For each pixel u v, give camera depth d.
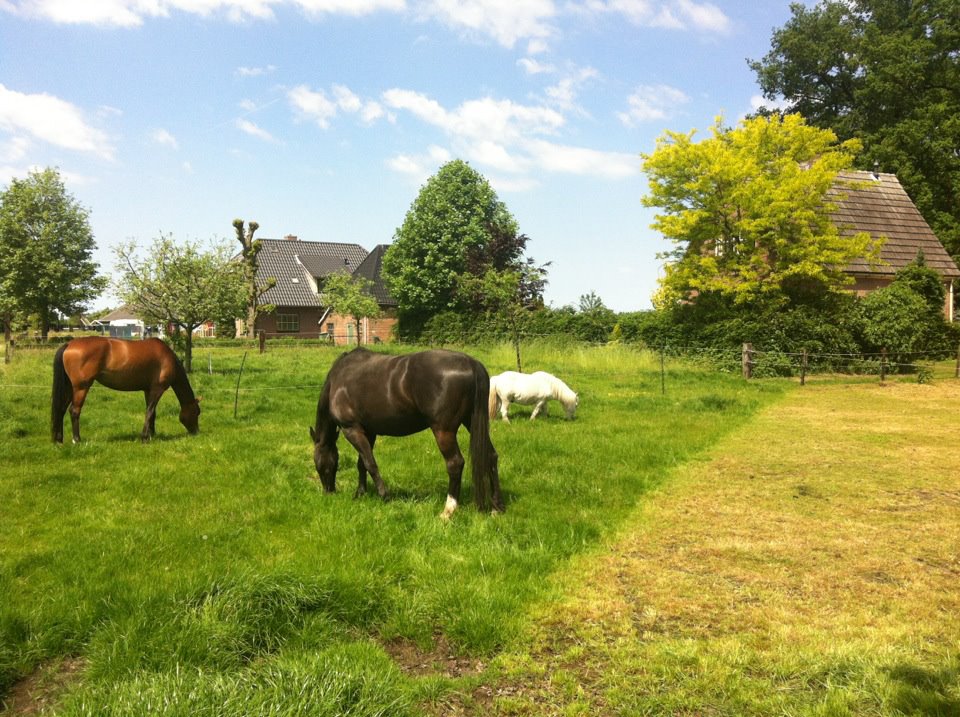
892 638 3.79
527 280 29.64
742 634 3.87
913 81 40.09
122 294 18.53
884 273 27.77
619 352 21.62
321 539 5.22
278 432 10.12
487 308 32.12
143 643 3.56
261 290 39.31
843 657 3.53
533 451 8.62
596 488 6.87
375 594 4.24
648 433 10.07
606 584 4.62
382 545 5.09
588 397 14.49
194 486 6.96
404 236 38.59
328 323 49.12
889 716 3.02
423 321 38.50
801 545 5.38
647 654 3.65
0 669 3.44
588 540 5.47
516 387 11.27
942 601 4.32
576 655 3.66
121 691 3.08
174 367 9.61
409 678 3.45
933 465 8.23
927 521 5.98
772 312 21.19
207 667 3.43
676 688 3.33
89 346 9.05
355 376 6.24
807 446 9.44
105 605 4.05
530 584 4.50
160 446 8.93
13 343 20.69
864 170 36.62
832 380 18.61
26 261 28.83
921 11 42.66
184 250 18.59
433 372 5.79
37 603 4.12
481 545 5.11
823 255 20.98
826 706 3.08
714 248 25.02
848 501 6.66
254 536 5.40
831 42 43.97
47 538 5.37
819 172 20.89
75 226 30.55
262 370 18.36
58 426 8.95
